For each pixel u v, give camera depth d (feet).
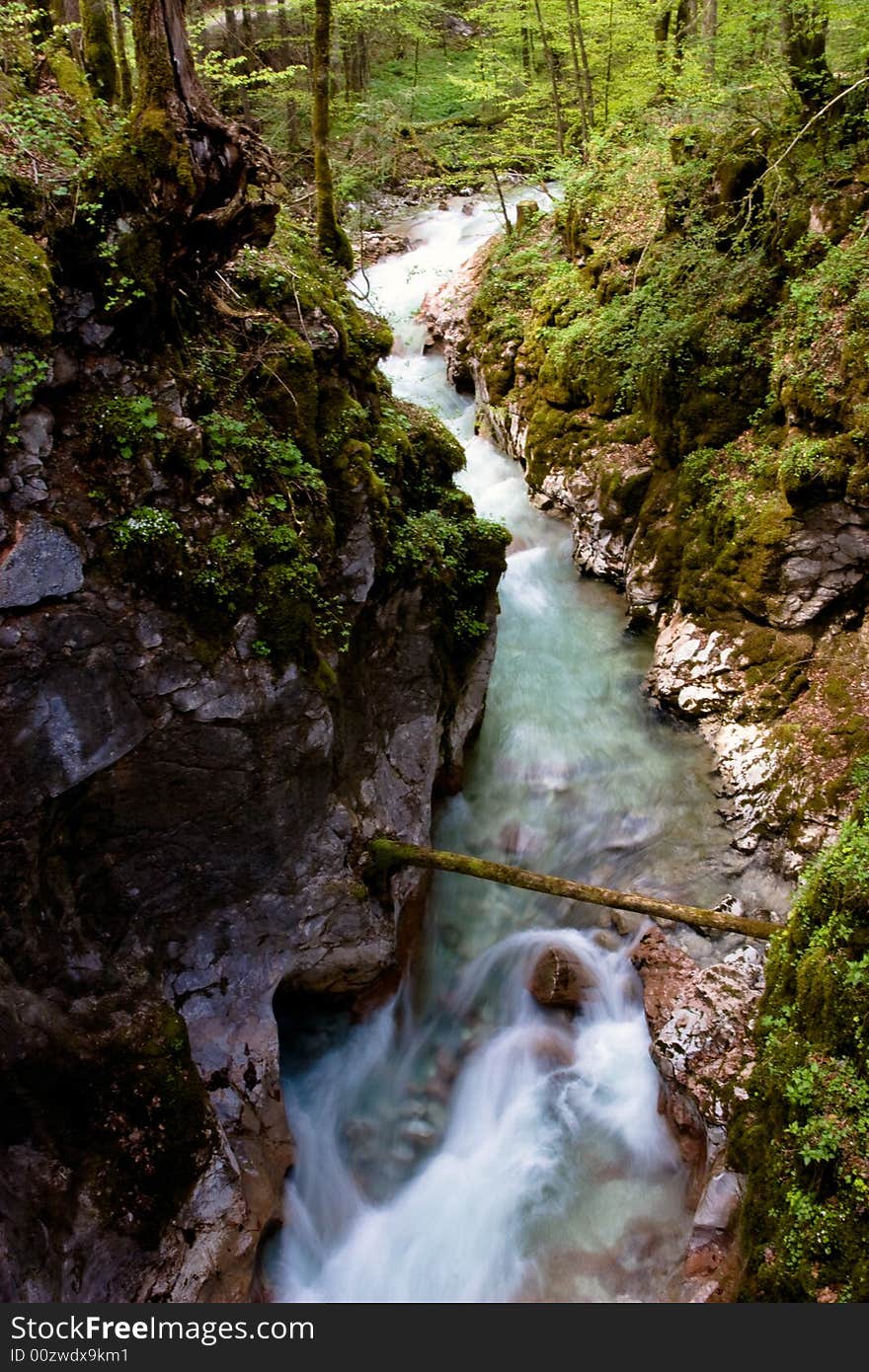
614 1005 25.14
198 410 19.25
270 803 20.29
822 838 26.21
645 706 34.06
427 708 25.71
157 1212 17.40
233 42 62.08
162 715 18.13
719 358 32.89
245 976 21.54
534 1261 20.34
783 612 30.01
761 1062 19.52
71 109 22.52
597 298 42.24
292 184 54.85
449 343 53.06
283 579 19.20
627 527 37.50
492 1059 24.61
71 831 18.13
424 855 23.08
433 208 68.54
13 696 16.25
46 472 16.53
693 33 52.37
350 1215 21.56
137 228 17.25
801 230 30.89
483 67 65.92
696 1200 20.68
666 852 28.84
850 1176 15.83
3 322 15.26
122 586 17.29
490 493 45.16
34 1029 16.89
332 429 22.59
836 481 27.78
